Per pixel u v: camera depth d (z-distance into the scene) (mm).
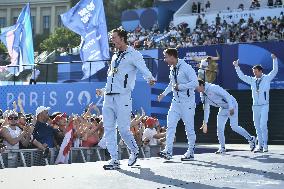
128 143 7719
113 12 65562
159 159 9508
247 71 24266
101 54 19828
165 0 44469
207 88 11328
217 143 20500
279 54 23594
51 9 93625
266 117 12141
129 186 5391
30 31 22922
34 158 9852
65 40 67125
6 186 5266
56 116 11359
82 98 21156
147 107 20375
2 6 96875
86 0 19625
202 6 41156
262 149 12250
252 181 5988
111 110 7480
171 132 9391
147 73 7273
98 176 6379
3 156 9133
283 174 6805
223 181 5953
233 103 11648
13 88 22828
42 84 22141
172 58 9242
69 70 27391
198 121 22203
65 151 10461
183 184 5625
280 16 34062
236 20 36031
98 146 11836
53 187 5227
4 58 38250
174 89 9250
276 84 23531
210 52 25094
